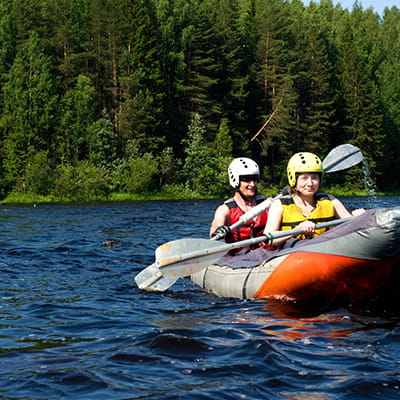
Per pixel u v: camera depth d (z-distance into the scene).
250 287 5.06
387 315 4.38
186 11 48.44
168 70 46.28
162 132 44.38
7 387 2.95
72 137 40.47
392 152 55.19
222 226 5.27
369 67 58.66
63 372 3.16
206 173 41.56
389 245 4.18
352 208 5.54
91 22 45.50
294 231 4.89
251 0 51.66
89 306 4.91
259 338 3.75
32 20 47.00
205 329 4.02
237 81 46.38
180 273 5.09
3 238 10.73
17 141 38.66
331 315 4.38
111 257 8.05
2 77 42.53
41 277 6.41
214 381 3.02
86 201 35.88
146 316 4.50
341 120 52.84
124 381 3.02
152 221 15.95
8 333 4.02
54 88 41.38
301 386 2.94
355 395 2.81
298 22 55.75
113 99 46.50
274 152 49.53
